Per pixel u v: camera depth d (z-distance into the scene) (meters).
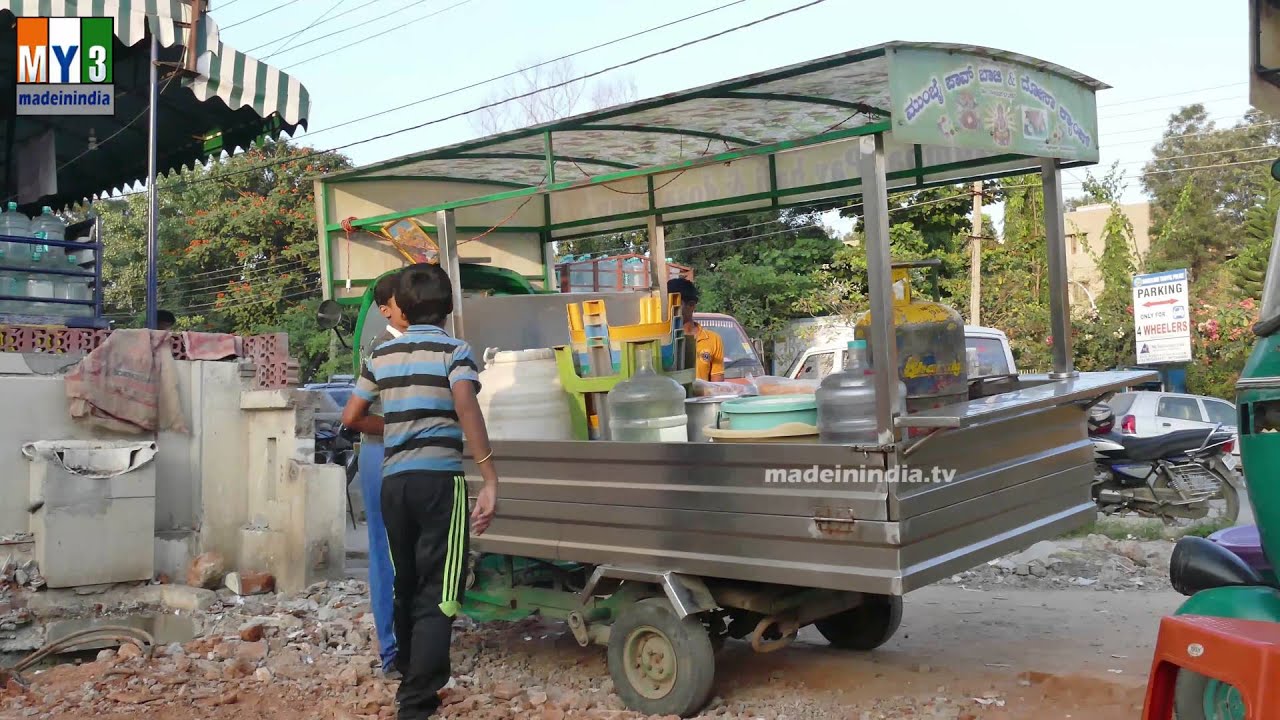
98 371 7.11
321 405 15.59
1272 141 47.66
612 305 7.37
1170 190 41.31
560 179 7.28
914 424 3.82
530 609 5.39
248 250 33.97
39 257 8.16
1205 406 15.62
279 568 7.34
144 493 6.94
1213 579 4.00
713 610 4.77
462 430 4.50
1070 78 5.01
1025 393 4.75
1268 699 2.94
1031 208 26.50
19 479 6.76
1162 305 21.78
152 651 5.64
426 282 4.61
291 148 34.31
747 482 4.30
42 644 6.17
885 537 3.91
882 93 4.90
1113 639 5.80
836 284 24.61
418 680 4.35
